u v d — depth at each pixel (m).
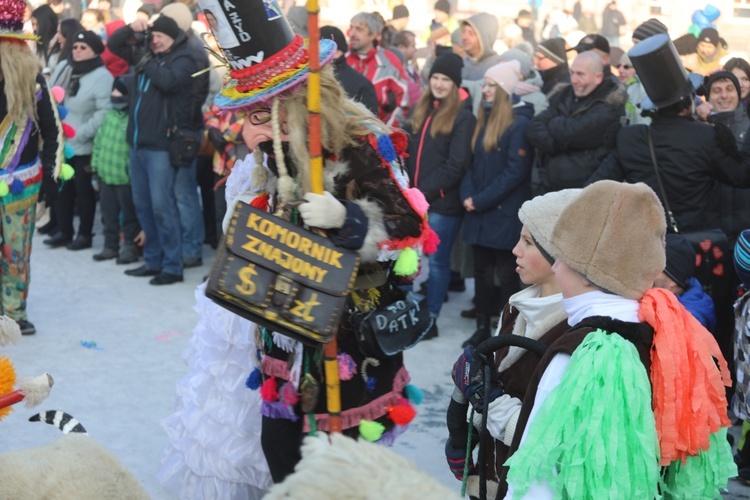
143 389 5.07
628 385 1.99
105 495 2.29
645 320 2.11
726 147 4.69
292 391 2.98
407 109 7.41
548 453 1.97
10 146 5.39
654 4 13.24
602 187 2.14
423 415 4.84
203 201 8.32
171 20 6.93
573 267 2.15
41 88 5.54
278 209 2.86
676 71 4.68
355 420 3.00
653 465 1.97
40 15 9.93
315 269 2.61
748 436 4.10
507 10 13.77
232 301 2.55
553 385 2.09
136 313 6.43
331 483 1.28
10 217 5.58
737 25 12.48
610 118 5.34
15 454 2.34
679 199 4.76
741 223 5.24
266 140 2.92
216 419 3.55
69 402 4.84
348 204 2.77
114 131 7.55
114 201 7.83
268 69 2.79
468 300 7.05
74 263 7.80
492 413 2.52
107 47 8.11
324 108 2.84
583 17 13.42
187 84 6.91
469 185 5.88
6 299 5.79
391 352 2.94
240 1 2.70
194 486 3.64
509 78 5.79
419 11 14.05
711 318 3.50
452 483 4.08
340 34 5.79
